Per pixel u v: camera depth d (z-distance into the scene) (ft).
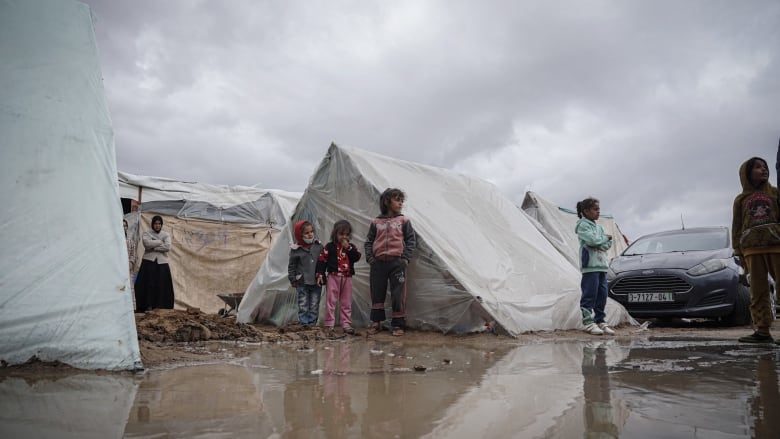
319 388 8.04
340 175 23.29
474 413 6.32
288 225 24.71
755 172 16.17
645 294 24.81
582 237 20.29
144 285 29.14
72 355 9.48
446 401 7.04
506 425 5.76
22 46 11.37
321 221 23.80
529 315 20.01
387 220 19.81
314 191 24.20
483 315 18.45
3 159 10.32
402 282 19.40
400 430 5.58
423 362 11.31
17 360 9.31
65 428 5.58
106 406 6.64
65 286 9.89
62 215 10.46
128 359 9.50
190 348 13.82
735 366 10.47
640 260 26.78
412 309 20.22
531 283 22.34
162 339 15.66
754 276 15.97
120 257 10.57
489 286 19.90
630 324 24.64
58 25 12.06
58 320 9.62
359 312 22.12
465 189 26.05
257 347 14.64
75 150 11.18
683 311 23.81
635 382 8.53
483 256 21.65
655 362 11.19
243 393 7.59
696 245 27.78
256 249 42.55
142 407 6.60
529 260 23.91
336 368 10.33
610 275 26.45
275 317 23.93
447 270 19.16
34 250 9.94
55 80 11.53
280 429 5.60
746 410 6.40
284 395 7.46
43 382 8.21
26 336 9.40
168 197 39.86
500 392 7.68
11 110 10.75
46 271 9.87
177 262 39.06
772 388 7.89
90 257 10.31
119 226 10.94
